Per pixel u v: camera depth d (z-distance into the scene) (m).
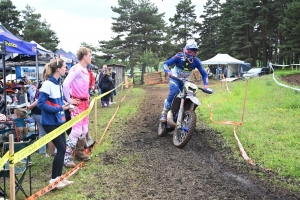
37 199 3.81
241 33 47.44
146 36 43.16
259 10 45.38
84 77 5.05
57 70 4.15
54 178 4.12
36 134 5.21
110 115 10.23
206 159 5.28
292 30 39.25
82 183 4.28
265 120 7.88
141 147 5.93
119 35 44.88
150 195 3.83
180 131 5.88
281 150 5.53
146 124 8.27
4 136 5.55
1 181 4.65
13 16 47.53
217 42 59.34
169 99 6.18
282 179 4.39
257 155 5.35
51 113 4.12
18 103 8.56
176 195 3.82
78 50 5.02
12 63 14.76
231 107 9.95
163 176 4.44
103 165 4.96
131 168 4.78
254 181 4.34
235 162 5.11
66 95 4.79
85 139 5.44
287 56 41.22
